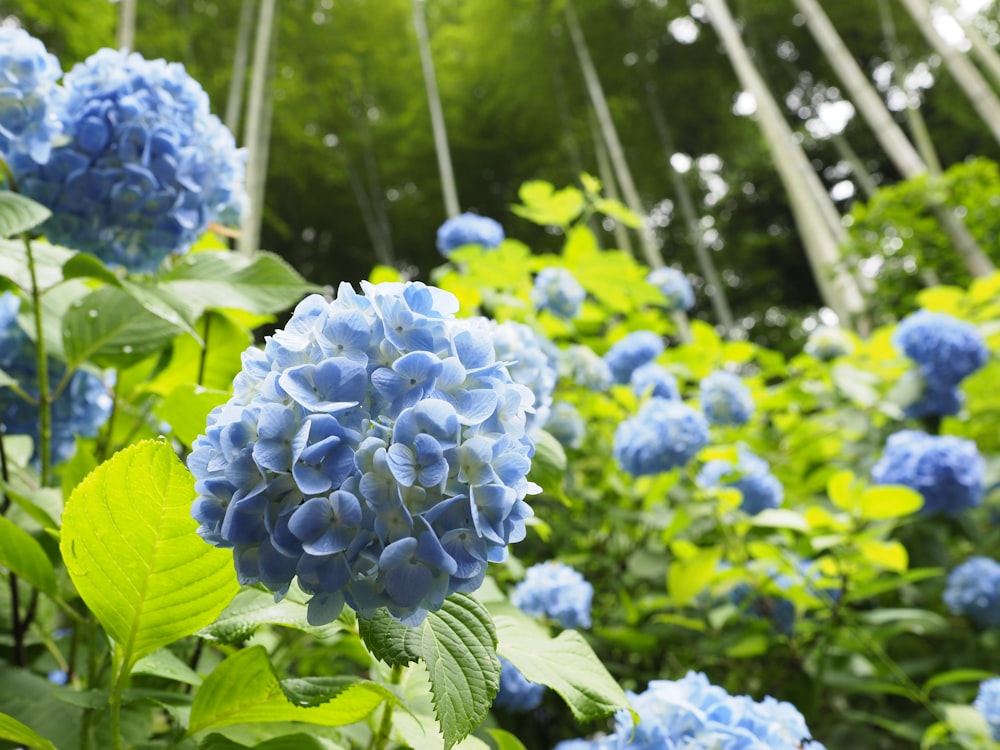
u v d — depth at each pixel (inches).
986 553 119.9
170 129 49.6
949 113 553.9
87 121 47.4
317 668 59.2
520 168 556.7
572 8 492.4
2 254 52.4
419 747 31.6
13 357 57.7
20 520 50.1
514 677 72.7
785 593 80.4
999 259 275.0
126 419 65.5
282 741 31.9
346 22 457.4
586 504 105.6
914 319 120.4
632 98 567.8
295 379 25.2
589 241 104.7
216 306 52.7
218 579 29.2
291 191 514.3
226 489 25.8
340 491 23.9
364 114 511.2
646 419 87.5
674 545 90.1
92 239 48.5
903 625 89.0
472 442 25.7
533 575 76.5
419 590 24.4
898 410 121.1
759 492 86.8
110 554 27.9
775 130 323.0
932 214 288.2
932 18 304.3
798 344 478.0
